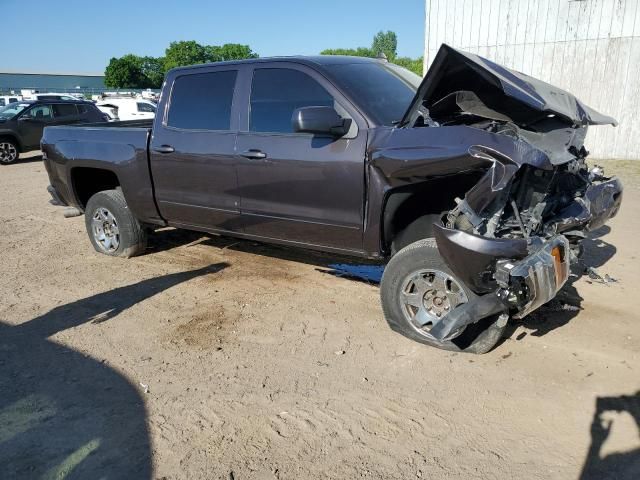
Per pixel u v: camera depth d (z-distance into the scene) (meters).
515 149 3.15
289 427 3.07
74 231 7.40
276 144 4.35
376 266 5.61
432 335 3.45
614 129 12.61
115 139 5.54
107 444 2.98
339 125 3.88
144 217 5.61
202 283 5.26
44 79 86.56
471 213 3.30
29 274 5.67
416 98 3.65
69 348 4.05
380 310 4.51
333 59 4.50
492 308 3.31
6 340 4.20
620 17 11.91
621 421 3.01
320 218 4.24
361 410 3.19
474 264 3.21
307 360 3.76
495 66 3.58
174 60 82.12
